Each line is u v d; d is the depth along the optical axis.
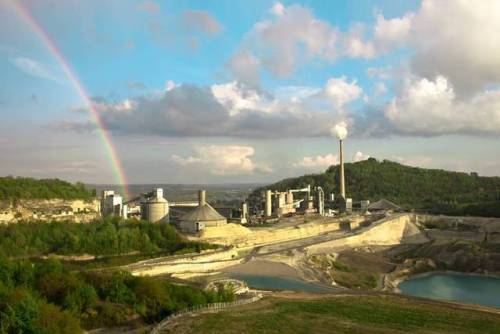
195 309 102.75
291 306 110.19
